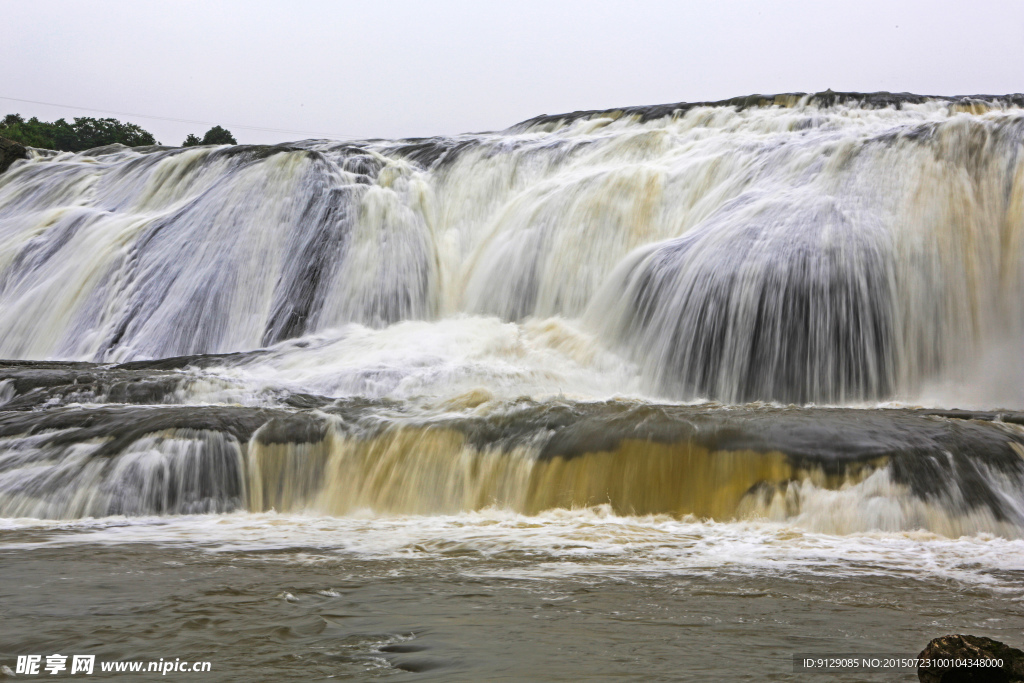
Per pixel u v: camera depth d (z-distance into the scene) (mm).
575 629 5699
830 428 10352
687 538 8961
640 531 9328
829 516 9438
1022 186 16672
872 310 16078
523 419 11430
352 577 7266
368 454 11305
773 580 7215
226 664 4980
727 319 16625
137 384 14336
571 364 17953
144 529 9711
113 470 10883
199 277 22047
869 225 17062
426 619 5934
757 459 9969
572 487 10477
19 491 10805
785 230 17281
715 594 6711
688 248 18125
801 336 16078
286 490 11195
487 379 16234
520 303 21531
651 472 10258
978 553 8336
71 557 8109
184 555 8211
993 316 16078
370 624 5820
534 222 22328
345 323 21469
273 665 4969
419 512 10820
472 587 6898
